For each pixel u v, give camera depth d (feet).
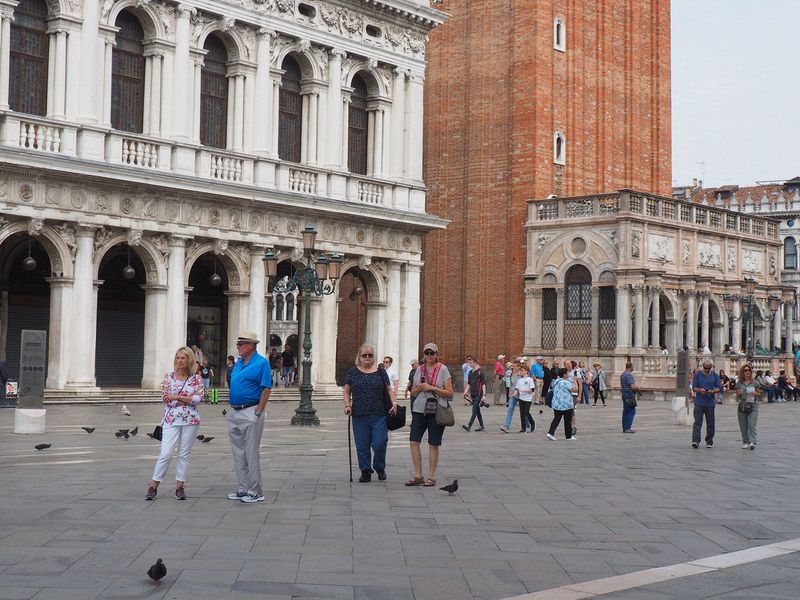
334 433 103.76
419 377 66.69
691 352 207.21
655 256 203.31
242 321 156.56
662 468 79.20
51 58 136.26
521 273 210.59
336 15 170.40
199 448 86.53
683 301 209.26
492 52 216.74
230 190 150.00
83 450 82.02
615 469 77.87
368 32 177.58
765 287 233.96
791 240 343.05
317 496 60.18
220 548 44.68
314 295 166.50
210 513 53.36
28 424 95.50
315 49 168.35
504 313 213.46
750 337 196.34
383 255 175.73
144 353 148.15
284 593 37.42
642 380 194.49
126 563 41.42
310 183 166.09
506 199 213.87
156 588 37.58
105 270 156.87
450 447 93.91
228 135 157.58
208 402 150.61
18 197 128.98
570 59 218.79
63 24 135.95
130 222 140.67
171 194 144.87
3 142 128.47
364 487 64.34
